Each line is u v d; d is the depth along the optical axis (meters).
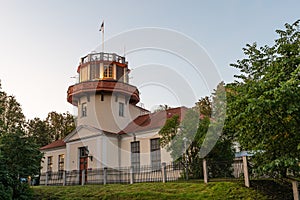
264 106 7.45
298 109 7.52
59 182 18.62
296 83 7.14
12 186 11.36
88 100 22.16
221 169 12.14
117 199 11.43
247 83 9.35
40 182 19.48
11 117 29.62
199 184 11.40
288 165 8.20
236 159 12.45
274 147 8.78
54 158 24.33
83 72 23.41
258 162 9.59
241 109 8.86
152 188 12.00
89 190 13.26
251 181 10.81
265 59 10.06
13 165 11.60
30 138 12.71
